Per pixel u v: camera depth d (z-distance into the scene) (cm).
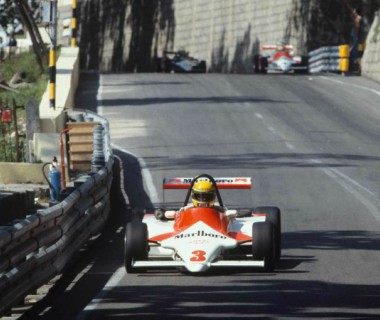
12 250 4041
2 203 6531
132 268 4803
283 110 13850
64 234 5019
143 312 3859
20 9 18600
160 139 11219
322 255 5316
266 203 7362
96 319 3759
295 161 9544
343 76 19225
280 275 4697
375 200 7438
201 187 4997
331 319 3669
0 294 3856
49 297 4356
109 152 7706
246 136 11425
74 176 9150
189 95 15550
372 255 5306
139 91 16200
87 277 4794
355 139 11381
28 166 8700
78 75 17875
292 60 19900
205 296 4169
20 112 13250
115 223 6662
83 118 10269
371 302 4019
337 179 8456
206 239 4691
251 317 3709
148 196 7706
